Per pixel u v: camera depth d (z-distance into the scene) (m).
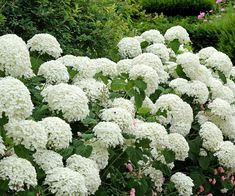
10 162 1.75
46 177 1.87
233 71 3.62
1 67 2.01
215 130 2.73
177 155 2.51
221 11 7.80
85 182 1.98
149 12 8.02
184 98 2.93
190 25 6.64
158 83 2.84
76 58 2.62
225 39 5.63
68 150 2.10
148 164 2.42
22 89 1.80
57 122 1.99
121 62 2.88
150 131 2.29
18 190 1.72
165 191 2.57
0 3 3.30
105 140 2.11
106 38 3.69
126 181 2.39
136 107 2.59
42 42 2.56
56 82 2.39
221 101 2.90
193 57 3.02
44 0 3.41
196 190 2.82
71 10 3.67
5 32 3.27
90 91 2.46
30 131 1.81
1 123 1.79
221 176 2.88
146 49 3.27
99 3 3.86
